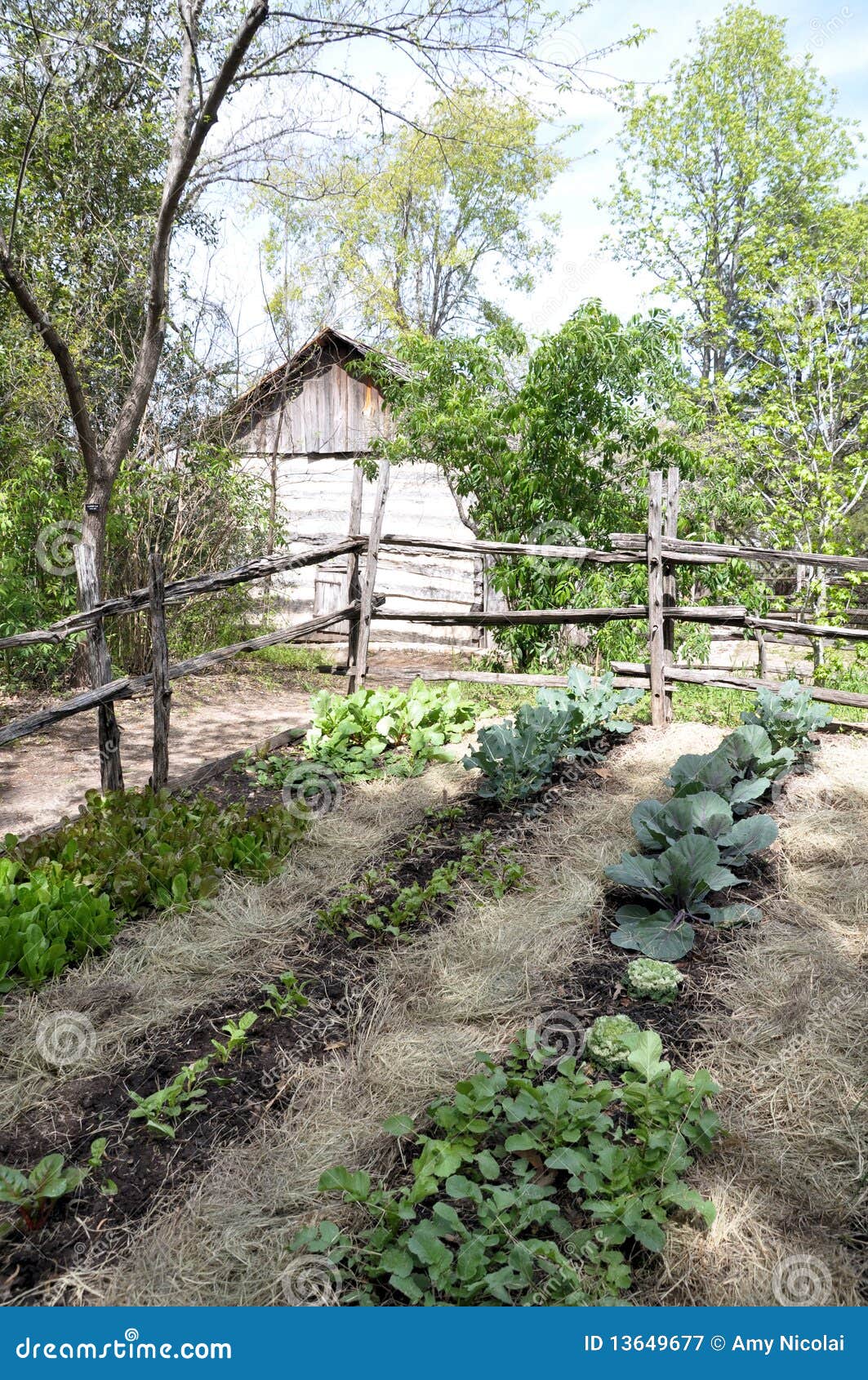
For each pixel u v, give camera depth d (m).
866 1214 2.18
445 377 9.48
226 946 3.37
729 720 6.32
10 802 5.53
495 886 3.75
